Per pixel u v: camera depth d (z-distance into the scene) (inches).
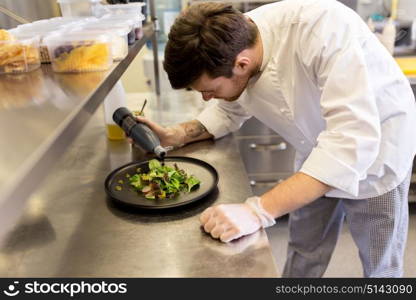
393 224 55.8
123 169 49.4
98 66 38.7
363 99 38.1
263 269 33.3
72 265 34.6
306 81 46.0
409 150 52.1
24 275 33.9
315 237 68.2
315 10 42.3
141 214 41.3
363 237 59.3
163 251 35.7
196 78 39.2
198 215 40.6
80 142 61.9
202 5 39.7
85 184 48.4
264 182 99.7
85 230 39.2
